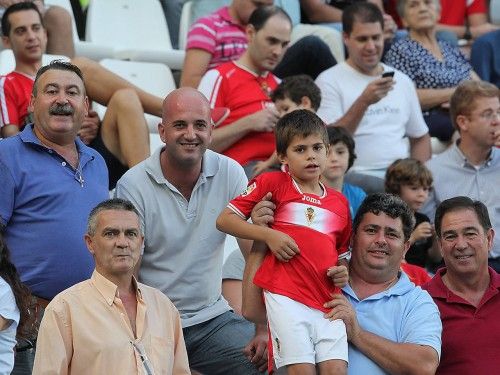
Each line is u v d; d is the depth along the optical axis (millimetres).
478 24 37656
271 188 20109
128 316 19328
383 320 20688
